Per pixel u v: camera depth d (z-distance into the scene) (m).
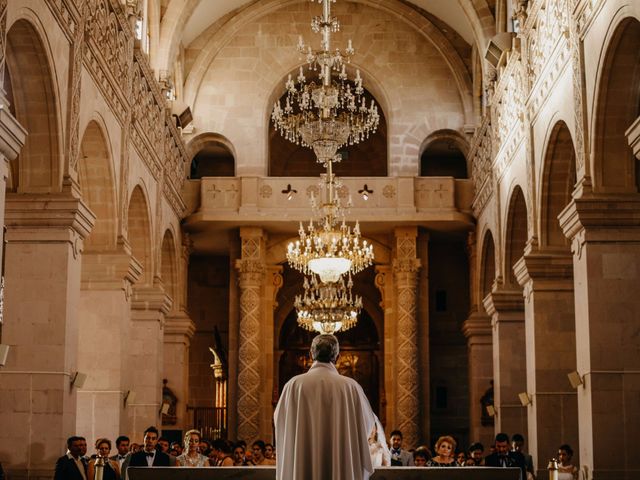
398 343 30.61
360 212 30.47
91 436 20.88
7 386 16.55
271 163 36.44
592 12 16.66
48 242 16.91
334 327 24.17
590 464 16.64
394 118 31.73
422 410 30.67
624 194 16.88
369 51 32.06
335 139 20.06
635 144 13.91
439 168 35.06
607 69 16.25
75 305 17.33
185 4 27.62
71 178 17.09
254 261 30.72
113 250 21.02
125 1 22.70
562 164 20.62
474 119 31.59
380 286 31.73
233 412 30.66
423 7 31.84
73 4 17.08
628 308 16.83
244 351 30.47
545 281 21.12
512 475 8.70
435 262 34.53
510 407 25.48
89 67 18.53
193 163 34.66
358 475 7.97
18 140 13.39
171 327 30.27
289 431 8.02
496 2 27.73
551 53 19.73
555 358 20.97
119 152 21.38
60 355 16.64
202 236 32.47
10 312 16.73
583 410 17.17
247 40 32.09
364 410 8.13
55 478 14.88
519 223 25.12
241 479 8.83
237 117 31.67
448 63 31.84
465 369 33.97
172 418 29.94
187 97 31.56
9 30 15.30
